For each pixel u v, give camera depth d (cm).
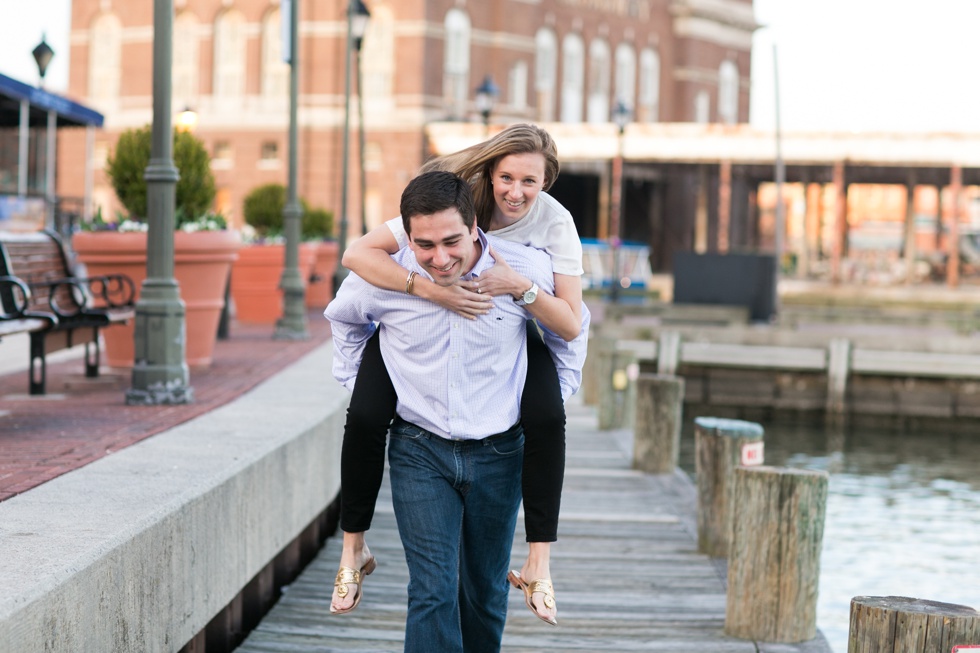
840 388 3662
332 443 1020
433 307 516
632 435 1825
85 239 1359
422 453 533
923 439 3419
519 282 514
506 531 554
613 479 1458
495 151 517
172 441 827
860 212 11075
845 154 6562
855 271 7838
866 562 1625
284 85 7181
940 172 7231
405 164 6956
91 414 984
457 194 495
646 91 8481
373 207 7038
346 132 3108
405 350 526
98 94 7538
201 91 7319
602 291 6009
